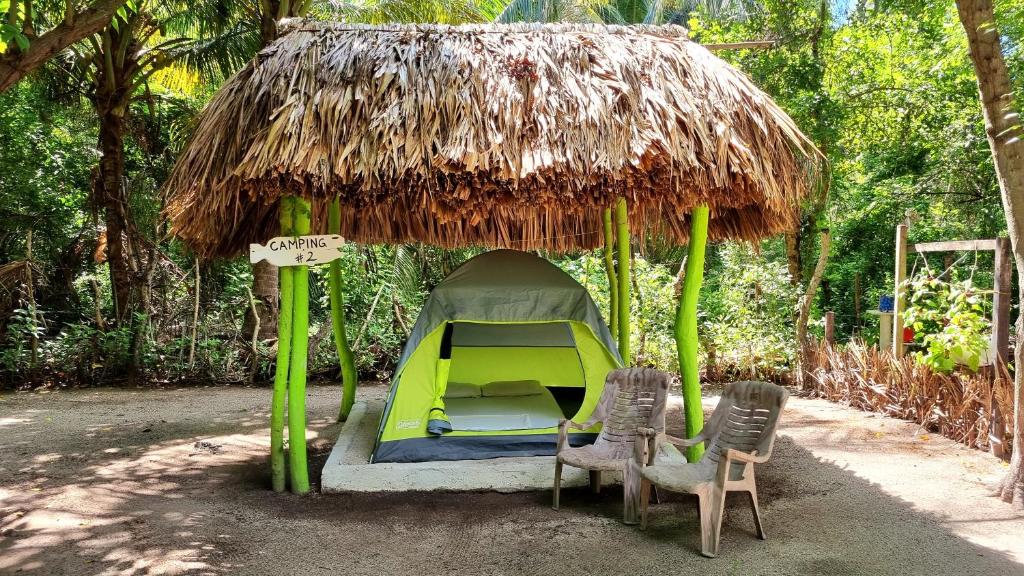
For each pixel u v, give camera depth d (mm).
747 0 8828
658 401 3783
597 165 3602
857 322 10695
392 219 6324
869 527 3512
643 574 3002
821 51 8047
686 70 4078
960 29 7625
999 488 3969
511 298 4480
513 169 3539
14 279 8406
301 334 4074
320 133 3594
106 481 4285
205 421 6082
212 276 9367
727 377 7855
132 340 8125
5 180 9750
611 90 3885
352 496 4035
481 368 5805
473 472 4109
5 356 7660
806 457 4812
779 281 7863
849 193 10305
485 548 3281
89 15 3537
